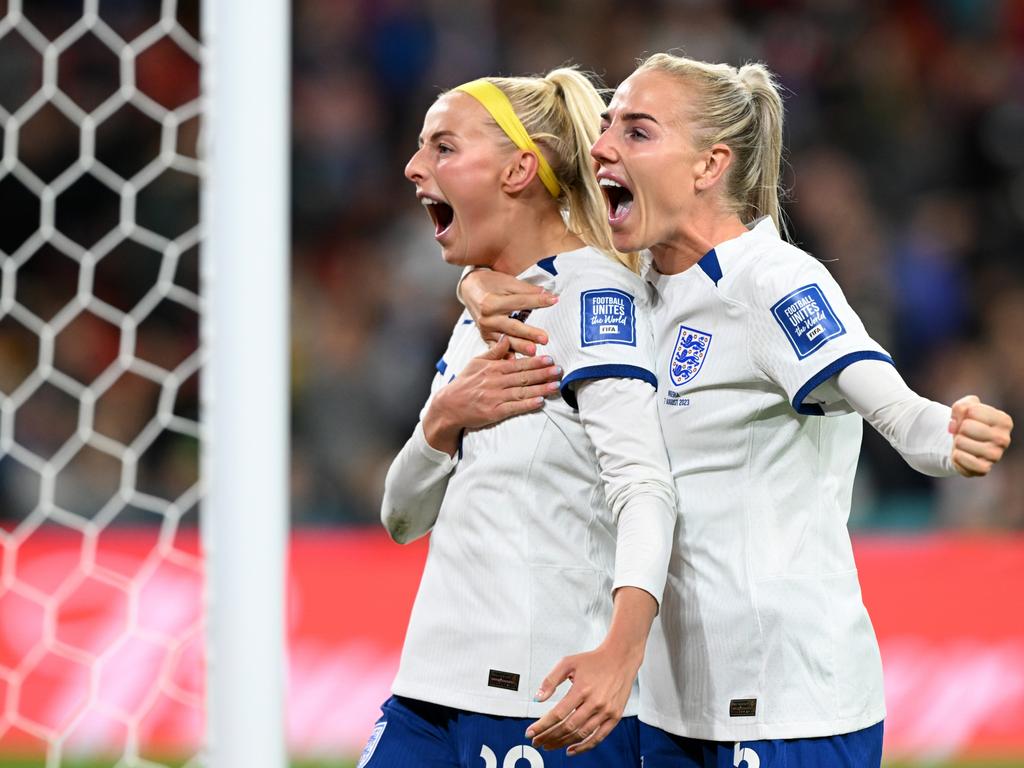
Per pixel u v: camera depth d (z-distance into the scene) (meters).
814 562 7.38
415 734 8.05
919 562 17.14
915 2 34.94
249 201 7.14
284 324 7.22
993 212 32.47
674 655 7.61
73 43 29.45
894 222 31.53
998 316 30.19
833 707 7.27
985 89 34.16
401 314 28.67
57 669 14.87
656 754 7.82
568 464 7.78
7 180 27.98
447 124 8.12
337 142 31.89
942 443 6.42
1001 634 16.83
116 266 27.47
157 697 14.79
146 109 12.20
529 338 7.88
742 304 7.35
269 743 7.08
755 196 8.01
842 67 33.91
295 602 16.52
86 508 23.27
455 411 7.95
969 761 16.20
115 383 25.17
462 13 33.59
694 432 7.48
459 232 8.21
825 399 7.16
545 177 8.15
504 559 7.71
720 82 7.75
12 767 14.55
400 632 16.50
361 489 25.98
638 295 7.92
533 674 7.59
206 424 7.23
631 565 7.07
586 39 33.78
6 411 10.59
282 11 7.23
